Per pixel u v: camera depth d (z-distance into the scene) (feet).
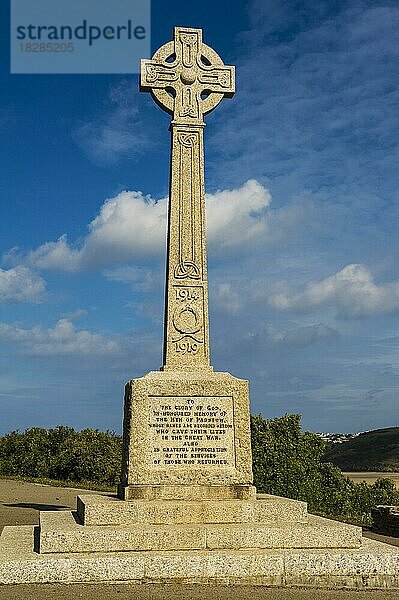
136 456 35.53
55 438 112.27
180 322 39.68
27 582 27.89
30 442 112.06
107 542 30.48
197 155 42.52
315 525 32.53
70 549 30.12
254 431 77.00
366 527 55.21
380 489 81.10
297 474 73.87
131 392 36.42
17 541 33.24
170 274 40.45
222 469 36.11
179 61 43.52
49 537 30.09
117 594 26.13
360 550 31.35
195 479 35.73
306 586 29.35
